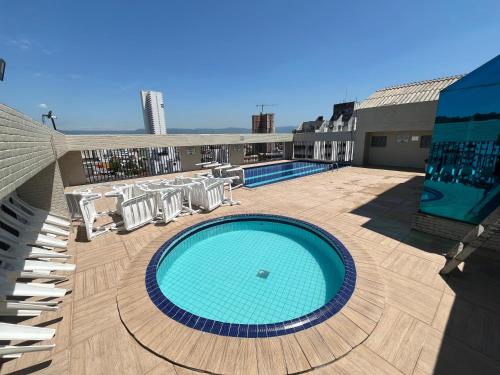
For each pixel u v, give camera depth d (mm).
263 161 21922
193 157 17281
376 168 15984
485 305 3344
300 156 23578
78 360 2658
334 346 2738
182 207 7535
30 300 3582
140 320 3170
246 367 2537
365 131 16797
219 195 8180
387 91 16797
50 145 5918
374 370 2496
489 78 4336
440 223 5387
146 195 6438
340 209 7594
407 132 15672
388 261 4477
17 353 2639
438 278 3949
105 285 3961
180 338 2885
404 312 3238
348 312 3223
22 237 4539
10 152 2664
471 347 2719
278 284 4461
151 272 4242
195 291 4297
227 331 2953
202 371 2523
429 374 2441
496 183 4531
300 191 10078
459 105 4734
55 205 6457
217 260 5273
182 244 5762
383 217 6789
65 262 4684
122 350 2773
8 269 3684
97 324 3150
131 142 13938
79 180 12812
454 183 5051
